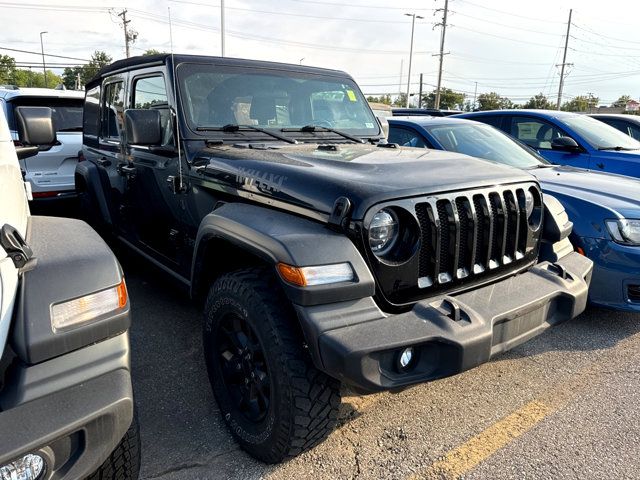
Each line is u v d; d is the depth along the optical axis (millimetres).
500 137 5488
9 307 1487
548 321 2506
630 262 3506
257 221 2266
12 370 1493
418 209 2170
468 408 2791
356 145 3326
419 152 3055
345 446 2455
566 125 6148
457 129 5457
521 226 2637
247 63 3432
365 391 1917
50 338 1514
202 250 2602
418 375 1979
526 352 3469
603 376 3154
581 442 2500
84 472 1501
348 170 2383
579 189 4012
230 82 3293
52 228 2018
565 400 2881
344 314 1949
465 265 2350
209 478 2234
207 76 3225
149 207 3635
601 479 2244
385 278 2084
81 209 5176
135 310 4078
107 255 1778
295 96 3553
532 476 2262
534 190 2725
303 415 2064
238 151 2820
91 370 1577
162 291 4512
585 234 3662
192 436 2527
